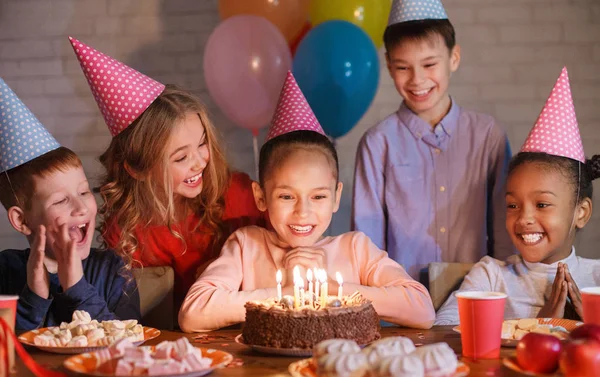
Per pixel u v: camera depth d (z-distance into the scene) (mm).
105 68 1831
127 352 1122
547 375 1110
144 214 1940
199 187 1941
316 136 1714
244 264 1764
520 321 1488
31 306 1615
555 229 1812
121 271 1807
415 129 2305
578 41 3236
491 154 2273
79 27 3357
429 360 1053
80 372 1125
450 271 1924
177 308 1983
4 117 1665
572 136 1811
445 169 2285
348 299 1435
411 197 2285
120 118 1856
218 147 1982
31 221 1703
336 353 1069
